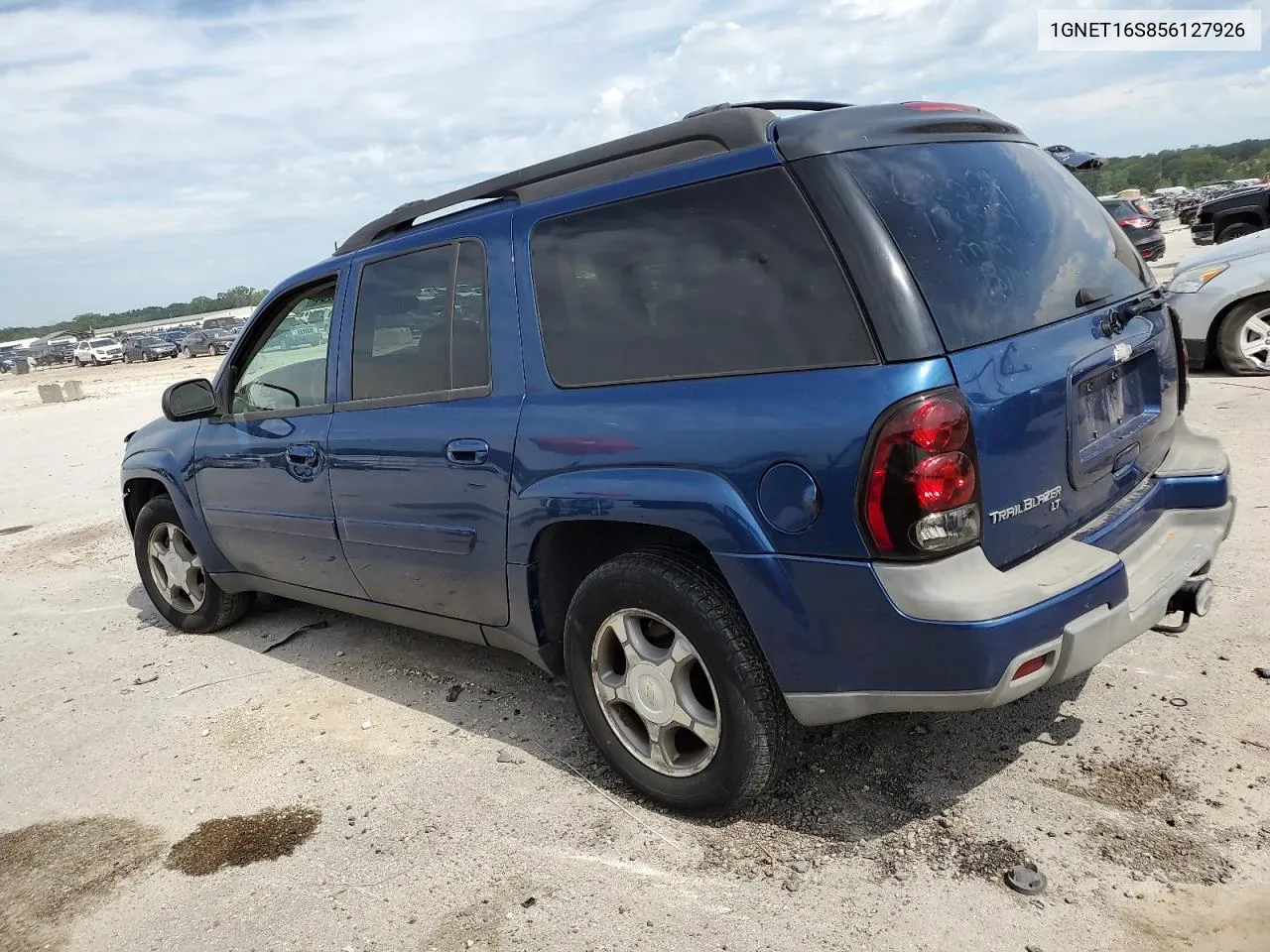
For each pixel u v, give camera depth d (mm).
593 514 2703
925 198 2406
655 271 2650
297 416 3910
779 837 2658
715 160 2549
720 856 2605
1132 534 2730
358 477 3570
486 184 3252
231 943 2508
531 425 2900
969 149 2674
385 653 4438
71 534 8086
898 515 2152
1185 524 2936
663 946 2285
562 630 3141
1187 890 2271
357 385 3633
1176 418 3209
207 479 4473
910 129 2549
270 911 2617
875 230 2270
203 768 3508
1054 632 2246
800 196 2369
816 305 2314
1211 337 8016
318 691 4078
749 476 2367
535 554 2996
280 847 2920
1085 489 2584
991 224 2516
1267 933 2109
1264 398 6988
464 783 3154
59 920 2721
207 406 4266
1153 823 2523
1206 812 2539
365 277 3609
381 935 2457
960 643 2158
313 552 3980
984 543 2264
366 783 3234
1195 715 3004
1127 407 2814
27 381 48750
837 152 2373
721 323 2492
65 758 3756
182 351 60500
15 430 19000
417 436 3287
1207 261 8102
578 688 2977
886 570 2203
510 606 3150
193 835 3059
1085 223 2922
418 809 3029
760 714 2537
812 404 2268
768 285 2402
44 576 6750
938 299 2252
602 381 2766
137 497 5281
